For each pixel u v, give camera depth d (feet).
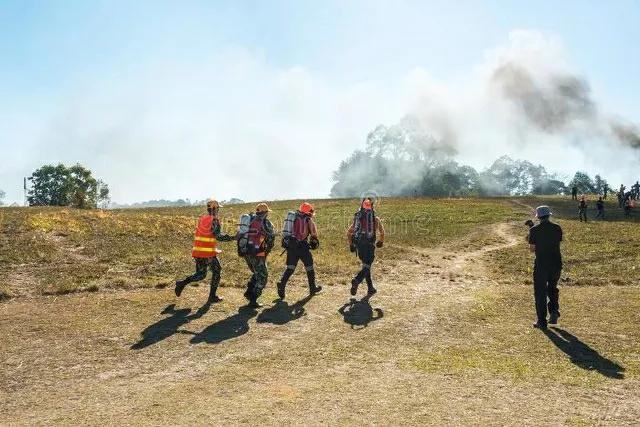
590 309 35.32
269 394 20.20
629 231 91.20
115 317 31.48
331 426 17.22
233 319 31.81
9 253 49.37
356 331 29.71
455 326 31.09
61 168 346.54
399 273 53.16
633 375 22.71
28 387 21.12
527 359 24.98
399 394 20.22
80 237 61.62
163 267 47.88
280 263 54.39
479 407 18.98
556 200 198.90
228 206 160.35
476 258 66.85
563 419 17.99
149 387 21.08
